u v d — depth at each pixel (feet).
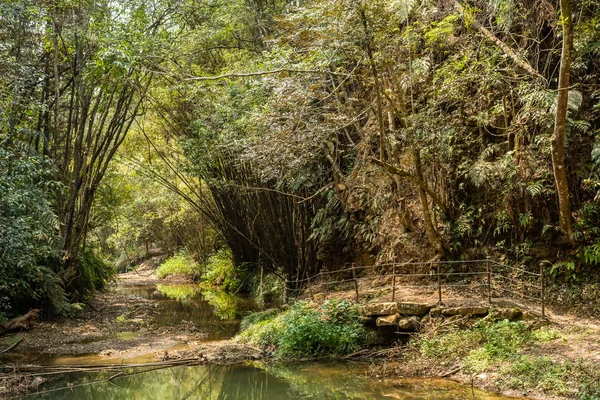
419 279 36.22
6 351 34.04
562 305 29.66
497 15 33.91
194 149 48.49
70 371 29.30
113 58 36.65
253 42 51.52
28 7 38.11
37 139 44.45
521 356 24.11
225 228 62.44
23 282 39.91
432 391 23.18
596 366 21.52
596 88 31.53
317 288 43.75
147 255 130.52
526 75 31.30
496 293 32.22
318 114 36.32
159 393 26.13
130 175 72.64
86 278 57.47
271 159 36.45
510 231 33.50
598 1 31.04
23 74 37.27
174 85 48.70
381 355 29.48
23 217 36.99
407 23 35.68
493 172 32.78
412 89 37.19
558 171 28.30
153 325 43.70
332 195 45.24
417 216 38.24
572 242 30.42
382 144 31.78
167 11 47.14
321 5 30.19
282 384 26.25
